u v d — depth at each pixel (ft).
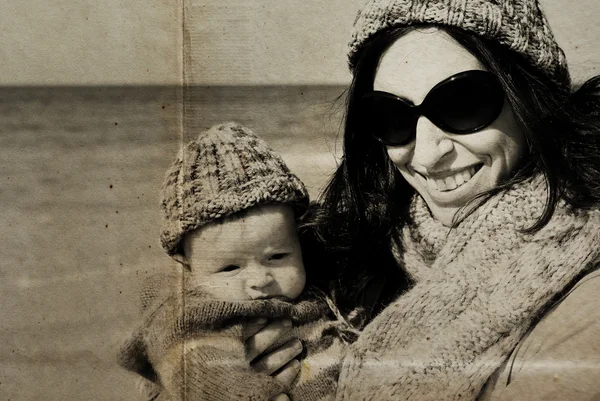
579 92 3.00
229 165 3.20
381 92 2.93
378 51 2.93
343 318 3.21
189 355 3.26
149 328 3.31
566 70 2.90
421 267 3.09
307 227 3.21
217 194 3.19
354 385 3.07
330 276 3.22
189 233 3.24
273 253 3.21
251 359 3.23
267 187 3.16
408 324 3.02
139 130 3.28
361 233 3.17
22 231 3.37
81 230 3.34
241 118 3.23
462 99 2.86
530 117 2.82
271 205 3.20
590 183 2.86
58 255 3.35
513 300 2.88
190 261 3.26
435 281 2.99
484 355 2.92
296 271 3.22
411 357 3.00
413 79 2.89
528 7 2.80
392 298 3.18
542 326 2.88
